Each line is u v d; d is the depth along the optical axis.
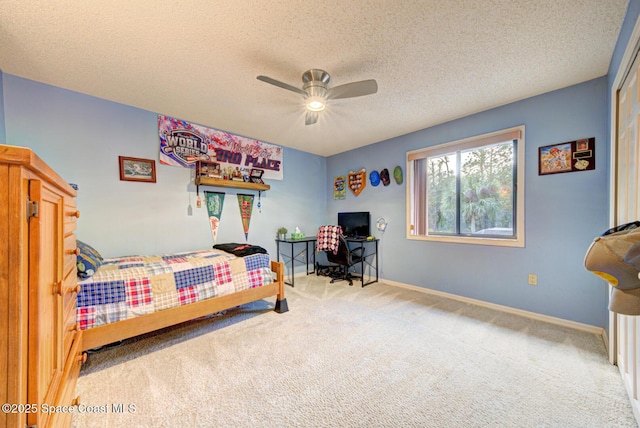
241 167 3.72
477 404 1.43
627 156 1.59
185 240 3.19
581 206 2.30
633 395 1.38
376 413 1.37
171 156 3.06
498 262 2.82
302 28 1.63
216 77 2.21
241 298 2.48
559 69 2.10
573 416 1.33
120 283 1.89
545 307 2.51
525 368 1.75
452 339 2.16
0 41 1.71
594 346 2.02
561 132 2.40
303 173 4.61
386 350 1.99
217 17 1.53
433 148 3.38
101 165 2.61
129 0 1.39
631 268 0.94
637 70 1.38
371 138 3.92
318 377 1.67
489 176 2.99
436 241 3.37
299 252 4.53
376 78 2.23
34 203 0.72
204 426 1.29
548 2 1.43
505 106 2.74
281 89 2.40
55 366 0.97
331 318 2.61
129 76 2.19
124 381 1.63
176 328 2.39
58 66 2.03
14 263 0.67
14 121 2.18
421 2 1.43
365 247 4.24
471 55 1.92
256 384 1.61
